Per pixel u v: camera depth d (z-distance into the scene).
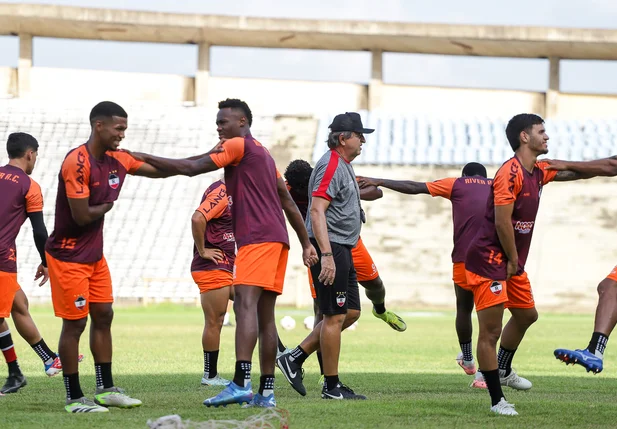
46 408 16.70
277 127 94.38
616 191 86.12
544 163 17.30
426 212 85.69
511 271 16.53
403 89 102.25
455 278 22.55
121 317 62.06
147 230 83.25
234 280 16.61
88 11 93.00
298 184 20.64
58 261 16.17
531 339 42.75
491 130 95.06
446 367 27.20
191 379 22.58
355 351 33.84
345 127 18.38
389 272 82.56
